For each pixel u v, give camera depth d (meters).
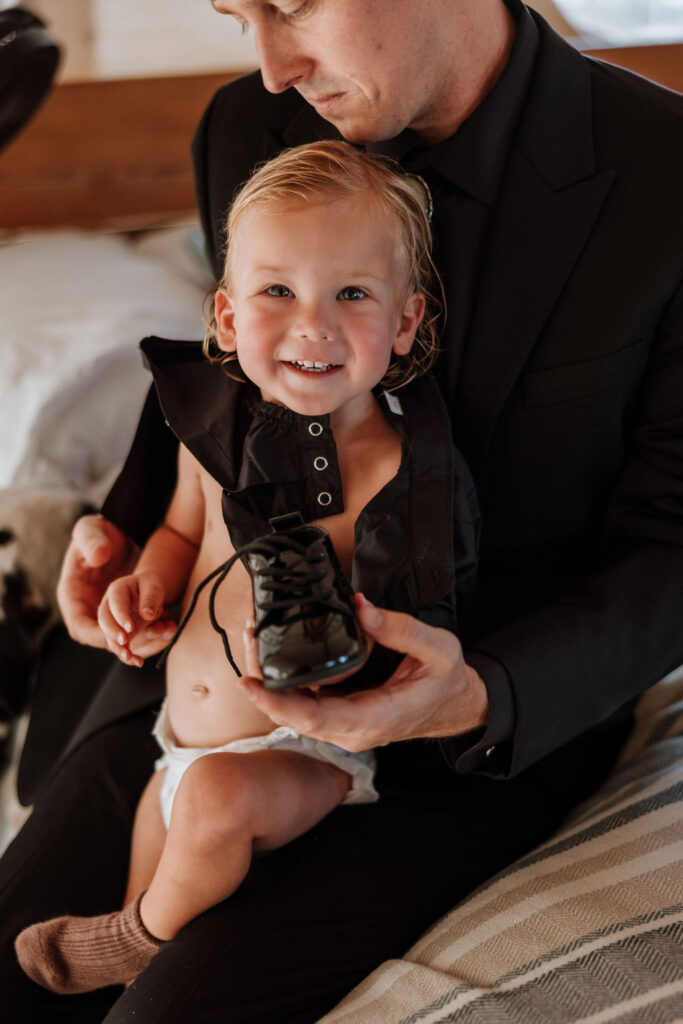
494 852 1.10
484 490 1.14
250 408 1.04
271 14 0.97
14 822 1.40
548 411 1.10
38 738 1.41
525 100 1.08
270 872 1.01
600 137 1.09
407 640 0.81
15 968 1.08
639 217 1.06
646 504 1.12
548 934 0.92
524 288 1.07
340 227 0.94
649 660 1.06
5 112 1.30
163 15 2.50
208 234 1.39
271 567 0.86
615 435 1.12
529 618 1.06
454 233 1.09
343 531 1.03
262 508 1.02
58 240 2.35
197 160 1.35
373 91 1.01
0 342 1.96
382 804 1.11
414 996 0.89
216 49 2.55
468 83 1.06
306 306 0.94
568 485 1.13
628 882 0.96
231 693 1.05
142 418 1.17
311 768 1.03
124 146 2.55
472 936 0.95
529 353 1.08
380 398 1.06
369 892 1.01
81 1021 1.11
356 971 0.97
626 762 1.23
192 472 1.14
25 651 1.51
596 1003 0.83
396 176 1.01
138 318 2.04
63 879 1.15
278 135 1.26
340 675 0.78
